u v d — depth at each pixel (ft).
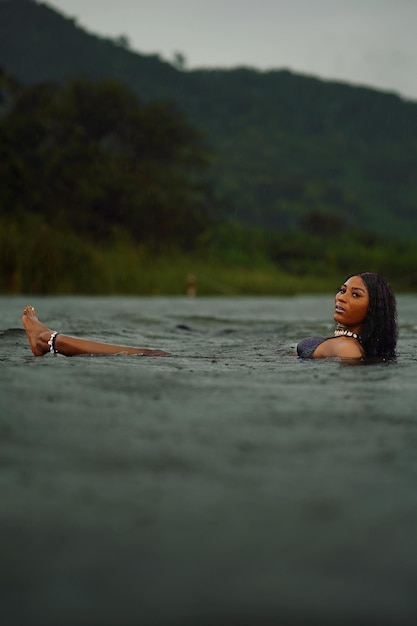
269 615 2.97
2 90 164.66
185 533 3.85
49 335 14.53
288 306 54.19
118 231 127.34
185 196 167.43
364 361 14.02
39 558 3.51
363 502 4.43
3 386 9.02
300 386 9.77
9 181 117.80
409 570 3.43
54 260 73.67
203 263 125.80
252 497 4.50
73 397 8.30
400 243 206.28
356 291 15.75
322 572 3.39
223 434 6.40
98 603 3.03
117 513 4.16
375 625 2.91
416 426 6.84
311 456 5.61
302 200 542.98
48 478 4.86
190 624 2.87
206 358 14.43
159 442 6.01
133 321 27.50
